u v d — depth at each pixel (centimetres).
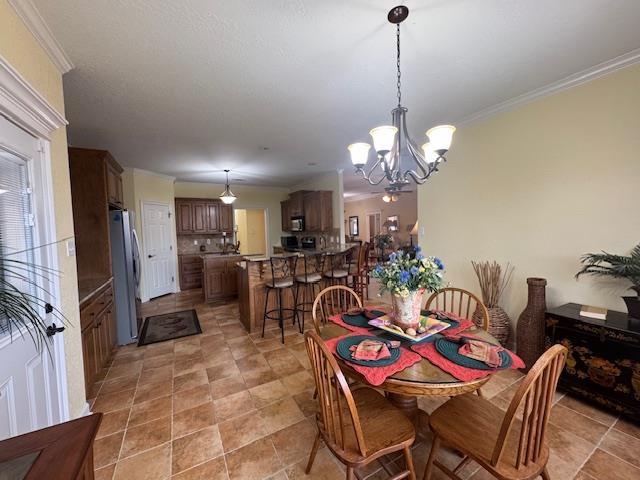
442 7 145
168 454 165
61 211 173
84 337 215
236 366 269
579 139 226
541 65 204
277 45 174
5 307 99
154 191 534
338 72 205
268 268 366
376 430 129
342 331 173
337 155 430
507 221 276
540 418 106
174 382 243
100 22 149
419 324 166
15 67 129
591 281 225
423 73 210
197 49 175
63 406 165
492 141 284
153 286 529
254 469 154
